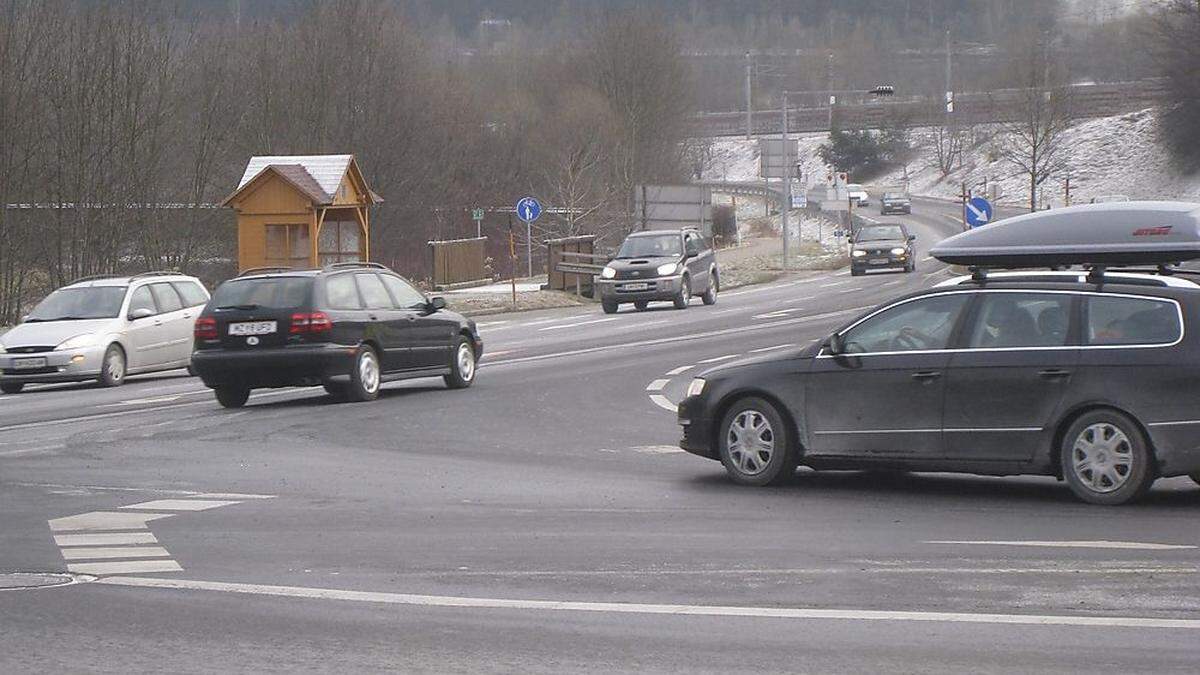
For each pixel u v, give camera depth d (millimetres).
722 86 148375
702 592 8789
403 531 11070
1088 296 12141
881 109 149375
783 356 13328
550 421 18859
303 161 46406
